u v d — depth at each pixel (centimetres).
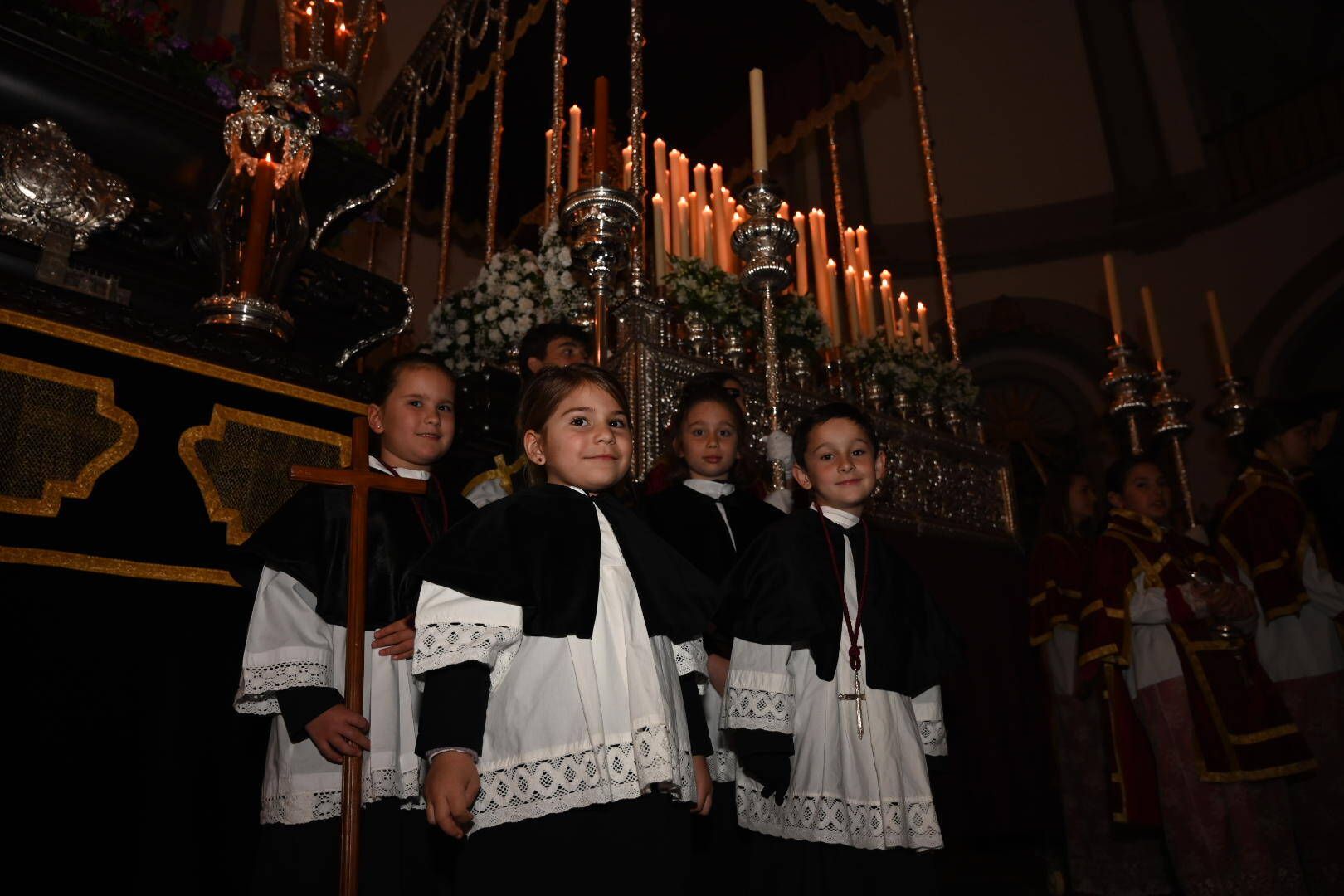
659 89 677
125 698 201
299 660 195
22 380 200
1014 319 1190
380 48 812
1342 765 367
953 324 595
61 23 307
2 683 186
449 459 362
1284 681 381
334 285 353
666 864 165
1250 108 1227
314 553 207
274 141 297
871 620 240
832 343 480
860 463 261
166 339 222
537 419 201
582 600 174
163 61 334
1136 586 381
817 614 232
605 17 612
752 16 640
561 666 171
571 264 437
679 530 295
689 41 649
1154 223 1155
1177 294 1135
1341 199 1050
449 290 845
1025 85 1273
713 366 403
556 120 488
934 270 1230
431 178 710
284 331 272
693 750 187
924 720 243
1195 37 1216
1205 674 354
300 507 214
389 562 220
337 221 385
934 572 454
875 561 253
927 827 220
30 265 282
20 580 192
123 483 209
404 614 216
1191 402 553
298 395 243
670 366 384
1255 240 1101
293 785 195
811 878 222
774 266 362
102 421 209
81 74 306
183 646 212
